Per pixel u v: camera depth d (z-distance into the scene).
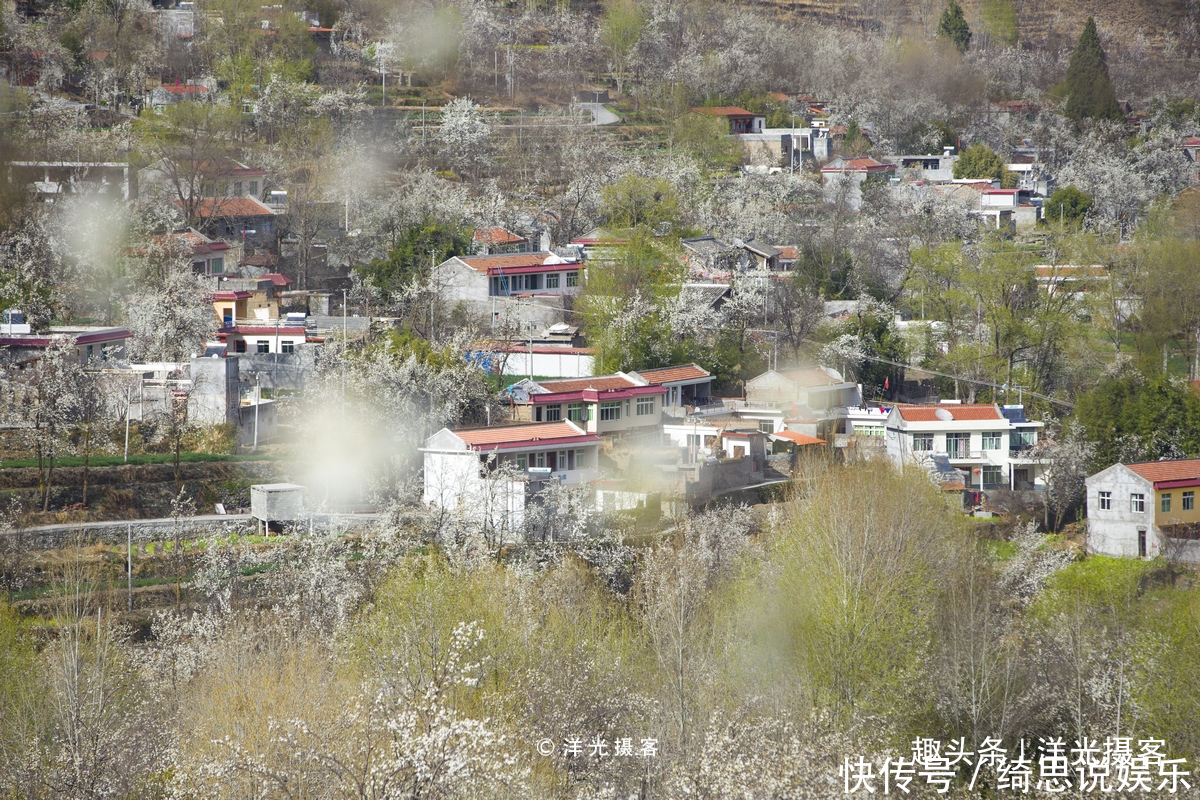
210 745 55.91
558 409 125.75
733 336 154.00
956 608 81.62
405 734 47.97
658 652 69.25
